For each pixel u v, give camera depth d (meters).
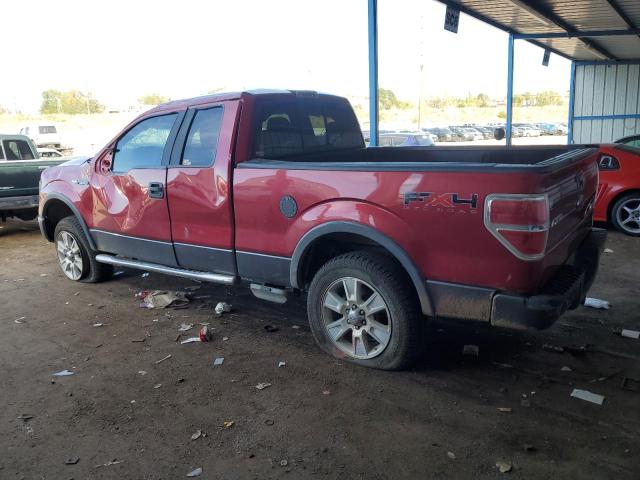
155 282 6.52
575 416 3.42
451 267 3.54
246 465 3.07
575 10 11.33
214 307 5.59
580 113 19.80
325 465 3.04
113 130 50.47
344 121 5.79
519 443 3.17
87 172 5.97
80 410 3.70
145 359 4.44
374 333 4.02
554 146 4.97
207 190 4.71
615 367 4.04
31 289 6.46
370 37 8.30
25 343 4.86
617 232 8.59
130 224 5.51
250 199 4.43
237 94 4.64
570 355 4.25
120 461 3.14
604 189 8.46
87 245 6.30
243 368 4.23
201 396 3.83
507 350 4.36
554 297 3.34
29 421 3.59
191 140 4.92
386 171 3.70
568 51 17.25
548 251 3.43
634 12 11.66
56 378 4.17
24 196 9.41
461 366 4.12
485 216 3.34
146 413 3.64
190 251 5.02
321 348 4.39
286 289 4.56
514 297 3.37
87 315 5.50
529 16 11.95
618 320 4.91
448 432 3.30
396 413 3.52
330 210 3.97
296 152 5.13
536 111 69.06
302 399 3.74
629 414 3.42
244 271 4.67
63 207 6.78
